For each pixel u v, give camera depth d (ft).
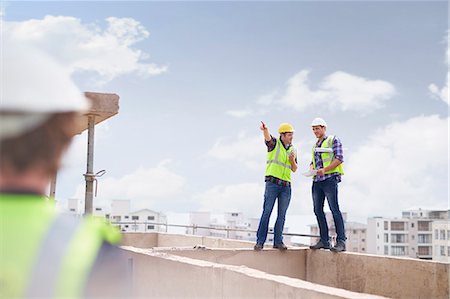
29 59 3.68
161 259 18.81
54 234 3.68
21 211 3.67
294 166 26.03
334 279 24.91
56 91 3.69
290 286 13.44
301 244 28.35
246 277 14.84
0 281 3.52
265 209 25.95
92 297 3.61
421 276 21.01
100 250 3.71
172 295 17.92
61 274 3.57
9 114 3.62
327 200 25.05
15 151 3.64
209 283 16.29
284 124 25.94
